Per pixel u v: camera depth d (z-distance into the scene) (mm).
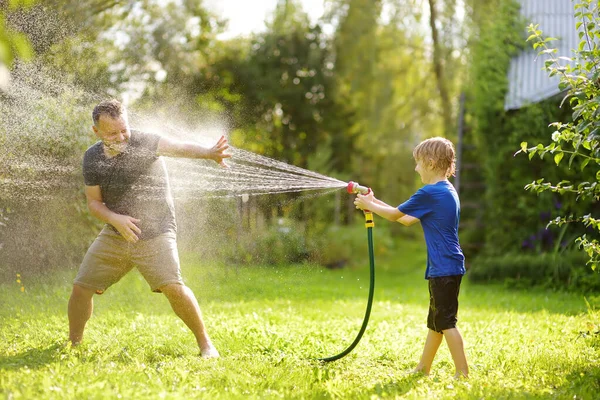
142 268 4184
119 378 3273
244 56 16219
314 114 17000
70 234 7406
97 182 4156
